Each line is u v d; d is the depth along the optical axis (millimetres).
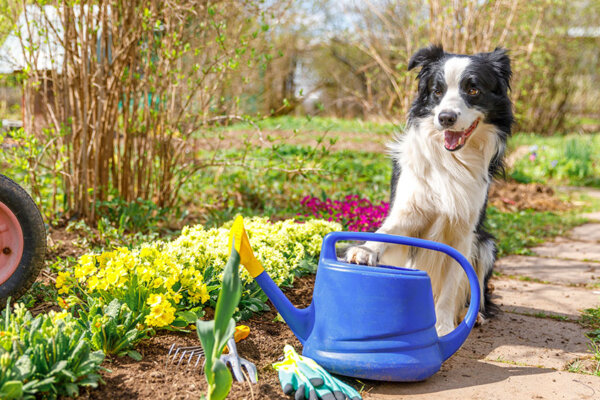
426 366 2377
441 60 3357
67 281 2705
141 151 5242
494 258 3732
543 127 17922
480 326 3449
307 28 16281
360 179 8148
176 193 5242
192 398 2057
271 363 2484
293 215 5746
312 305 2521
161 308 2393
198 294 2658
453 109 3121
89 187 4820
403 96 8508
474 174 3311
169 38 4629
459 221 3266
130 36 4535
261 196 6324
